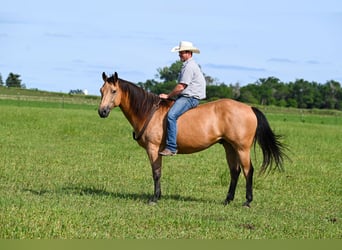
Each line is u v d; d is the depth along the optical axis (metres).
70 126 35.78
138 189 15.41
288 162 22.97
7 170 17.11
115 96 13.35
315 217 12.73
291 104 129.88
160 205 13.18
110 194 14.18
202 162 21.53
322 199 15.29
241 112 13.28
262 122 13.39
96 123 40.97
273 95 136.75
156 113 13.46
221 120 13.30
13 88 117.69
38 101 84.81
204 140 13.31
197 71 13.31
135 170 18.56
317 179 18.55
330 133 45.19
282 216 12.65
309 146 31.66
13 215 10.95
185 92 13.28
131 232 10.52
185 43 13.27
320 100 135.38
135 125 13.58
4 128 31.84
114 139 29.66
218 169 19.84
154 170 13.48
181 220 11.41
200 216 12.06
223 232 10.78
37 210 11.38
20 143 24.69
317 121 72.69
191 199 14.41
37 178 16.27
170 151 13.30
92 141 27.78
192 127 13.25
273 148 13.40
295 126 54.38
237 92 127.38
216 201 14.31
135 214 11.87
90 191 14.66
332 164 23.34
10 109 54.28
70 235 10.09
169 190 15.48
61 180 16.19
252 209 13.34
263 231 11.11
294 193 16.00
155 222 11.21
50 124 36.66
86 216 11.30
